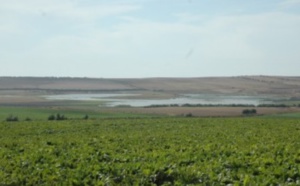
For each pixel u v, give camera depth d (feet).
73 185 60.34
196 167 67.67
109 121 217.15
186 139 116.88
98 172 65.46
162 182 62.28
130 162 74.13
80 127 176.35
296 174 64.23
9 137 136.26
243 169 68.08
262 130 148.05
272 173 64.28
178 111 340.59
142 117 270.67
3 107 395.14
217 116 292.61
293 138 117.60
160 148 96.17
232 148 92.27
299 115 301.63
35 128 170.71
